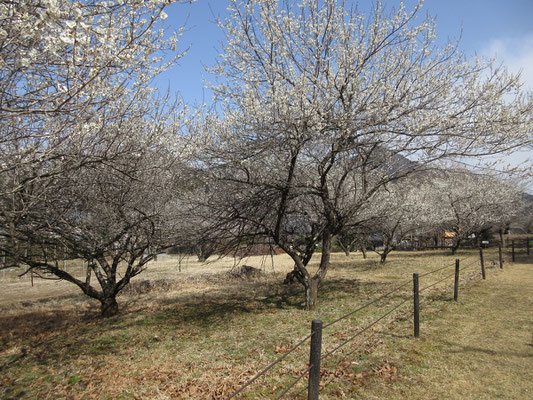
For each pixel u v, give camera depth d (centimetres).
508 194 2306
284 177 804
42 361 617
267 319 807
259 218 841
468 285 1063
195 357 597
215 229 805
